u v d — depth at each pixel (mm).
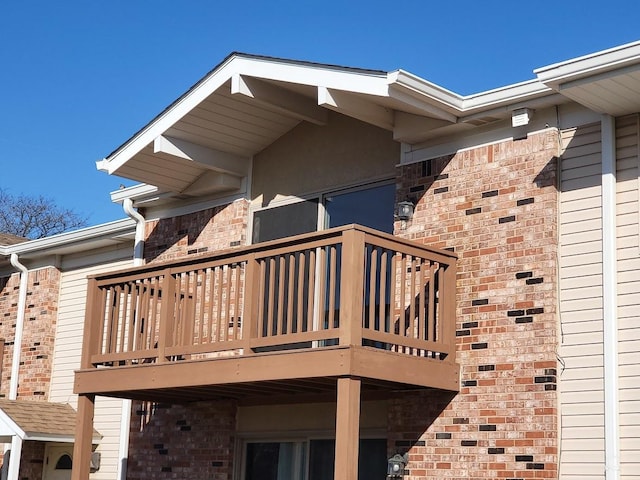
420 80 9547
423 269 9617
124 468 12844
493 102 9602
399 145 10969
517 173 9641
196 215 12883
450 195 10117
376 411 10461
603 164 9016
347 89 9805
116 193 13852
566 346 9023
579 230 9156
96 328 11242
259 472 11539
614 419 8531
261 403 11453
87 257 15531
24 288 16234
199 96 11195
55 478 14641
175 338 10477
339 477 8438
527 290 9312
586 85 8422
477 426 9367
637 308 8656
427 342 9445
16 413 13641
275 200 12055
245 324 9570
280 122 11906
